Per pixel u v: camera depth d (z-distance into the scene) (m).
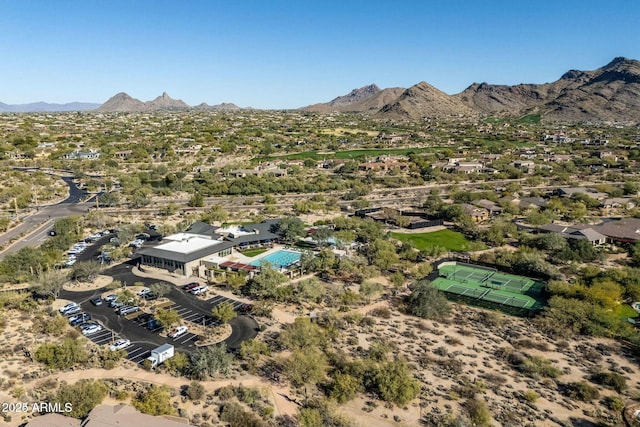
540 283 106.94
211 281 104.75
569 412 58.12
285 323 82.69
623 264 119.25
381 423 55.25
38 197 199.38
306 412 54.03
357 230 145.25
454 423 53.75
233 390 60.66
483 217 167.00
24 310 85.75
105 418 49.66
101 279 105.81
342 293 94.38
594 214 176.00
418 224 154.25
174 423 50.09
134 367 66.81
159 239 139.62
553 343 77.19
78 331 78.12
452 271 115.38
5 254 121.88
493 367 69.12
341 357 68.81
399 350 73.69
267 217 168.88
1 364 66.25
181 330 77.88
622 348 75.69
